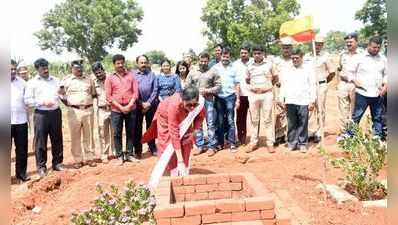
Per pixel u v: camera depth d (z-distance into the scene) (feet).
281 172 21.88
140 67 25.91
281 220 12.19
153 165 24.67
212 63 29.78
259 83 25.93
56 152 24.48
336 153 24.58
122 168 24.22
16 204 18.56
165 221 11.68
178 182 14.83
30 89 22.97
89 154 25.68
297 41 18.60
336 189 17.48
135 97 24.97
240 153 26.35
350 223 14.01
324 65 26.22
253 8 104.27
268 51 106.11
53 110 23.61
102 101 25.80
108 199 14.44
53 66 127.75
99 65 25.70
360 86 25.16
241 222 11.71
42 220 16.85
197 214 11.75
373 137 17.20
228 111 26.58
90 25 176.45
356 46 25.86
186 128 17.95
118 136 25.05
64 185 22.12
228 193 14.98
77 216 14.37
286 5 103.91
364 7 94.94
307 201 16.70
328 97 66.90
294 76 25.36
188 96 17.03
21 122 22.86
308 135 28.14
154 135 20.52
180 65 27.84
